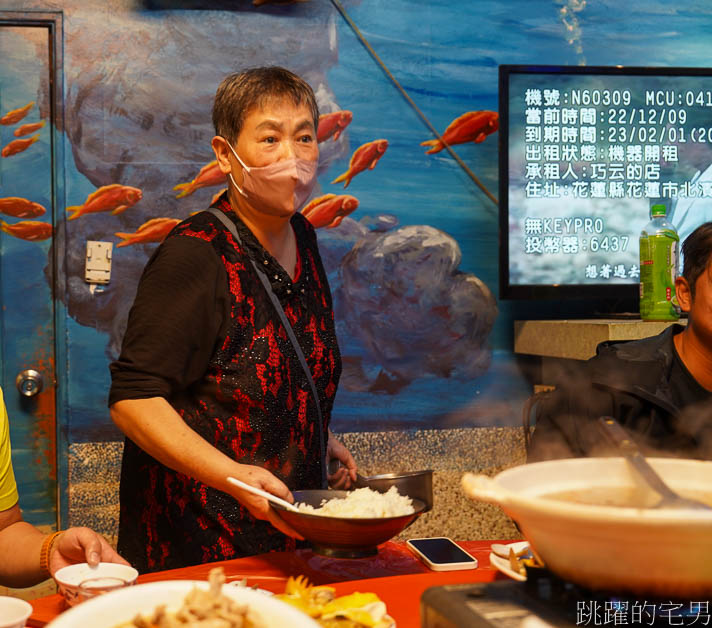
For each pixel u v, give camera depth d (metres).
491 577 1.05
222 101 1.60
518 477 0.76
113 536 2.65
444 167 2.82
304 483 1.57
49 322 2.66
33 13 2.58
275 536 1.52
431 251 2.81
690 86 2.77
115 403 1.41
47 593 2.58
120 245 2.65
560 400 1.68
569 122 2.73
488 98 2.84
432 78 2.80
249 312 1.51
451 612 0.70
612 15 2.90
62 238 2.62
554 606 0.69
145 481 1.53
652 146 2.77
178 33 2.65
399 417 2.80
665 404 1.54
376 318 2.79
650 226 2.77
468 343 2.84
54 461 2.66
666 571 0.62
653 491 0.76
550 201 2.73
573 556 0.66
